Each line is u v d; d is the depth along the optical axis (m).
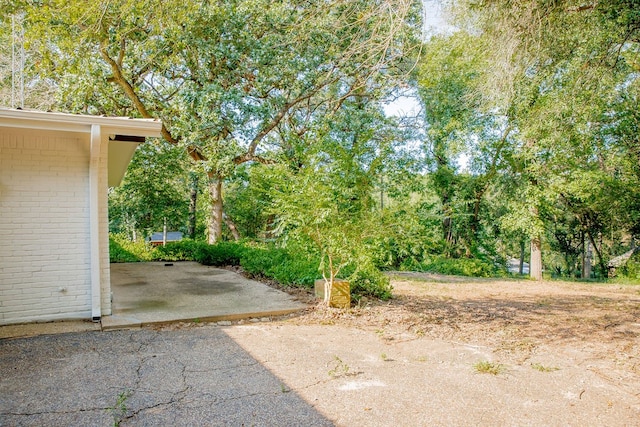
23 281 4.96
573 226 20.55
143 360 3.89
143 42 10.68
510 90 5.59
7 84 11.61
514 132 14.70
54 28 8.18
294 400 3.15
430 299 7.61
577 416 3.02
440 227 18.95
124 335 4.70
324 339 4.78
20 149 4.96
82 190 5.26
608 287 11.14
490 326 5.66
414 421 2.88
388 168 10.97
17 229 4.93
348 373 3.74
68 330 4.77
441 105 16.45
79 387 3.25
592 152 13.82
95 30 7.18
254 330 5.07
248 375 3.62
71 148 5.20
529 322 5.94
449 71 13.62
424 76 13.95
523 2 4.86
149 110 12.98
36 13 7.57
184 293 7.33
